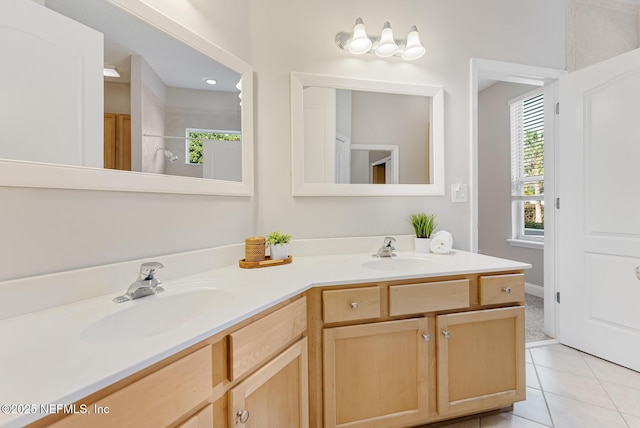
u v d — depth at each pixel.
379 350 1.13
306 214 1.64
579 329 1.92
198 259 1.22
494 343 1.26
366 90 1.71
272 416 0.89
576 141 1.93
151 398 0.56
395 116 1.75
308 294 1.07
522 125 3.14
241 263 1.32
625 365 1.69
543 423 1.28
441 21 1.83
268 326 0.87
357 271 1.23
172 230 1.16
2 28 0.76
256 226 1.56
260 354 0.83
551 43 2.03
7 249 0.75
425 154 1.80
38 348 0.58
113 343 0.77
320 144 1.65
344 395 1.09
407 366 1.16
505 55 1.94
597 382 1.56
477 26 1.89
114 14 0.99
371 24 1.72
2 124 0.75
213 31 1.35
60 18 0.86
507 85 3.26
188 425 0.63
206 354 0.68
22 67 0.79
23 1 0.79
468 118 1.88
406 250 1.75
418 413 1.16
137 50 1.05
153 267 0.93
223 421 0.74
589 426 1.25
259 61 1.55
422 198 1.81
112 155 0.97
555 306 2.10
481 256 1.55
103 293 0.92
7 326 0.69
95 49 0.94
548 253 2.16
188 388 0.63
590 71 1.85
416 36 1.63
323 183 1.65
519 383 1.28
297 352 0.99
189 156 1.23
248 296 0.90
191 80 1.24
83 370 0.50
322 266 1.34
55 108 0.85
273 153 1.59
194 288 1.01
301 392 1.01
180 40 1.19
